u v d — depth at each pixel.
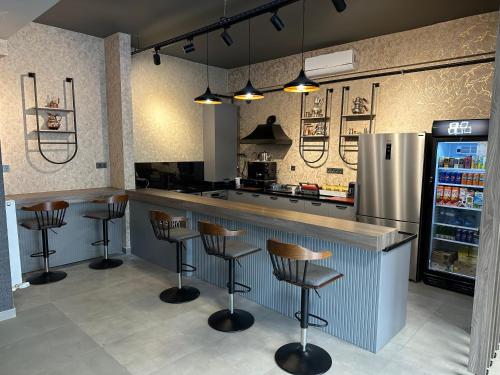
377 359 2.60
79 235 4.72
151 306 3.43
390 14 3.95
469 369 2.45
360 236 2.54
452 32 4.15
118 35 4.68
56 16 4.11
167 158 5.99
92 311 3.32
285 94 6.00
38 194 4.36
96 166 5.02
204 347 2.74
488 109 3.97
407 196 4.12
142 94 5.56
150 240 4.71
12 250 3.73
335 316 2.90
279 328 3.04
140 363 2.53
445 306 3.50
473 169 3.79
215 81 6.63
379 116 4.89
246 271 3.58
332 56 5.02
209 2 3.70
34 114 4.39
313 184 5.42
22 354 2.64
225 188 6.29
